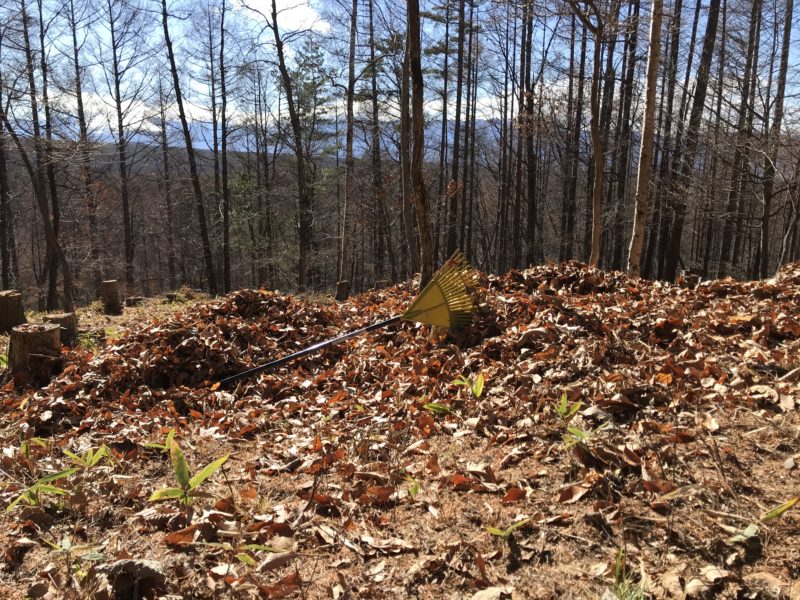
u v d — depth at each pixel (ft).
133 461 13.19
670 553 7.86
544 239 99.19
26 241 126.00
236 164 111.55
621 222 70.95
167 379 19.43
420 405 14.87
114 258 91.09
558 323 17.92
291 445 13.43
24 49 45.80
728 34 59.11
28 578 8.59
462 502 9.75
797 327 14.75
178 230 115.03
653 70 31.04
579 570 7.77
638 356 14.89
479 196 120.26
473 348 18.38
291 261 88.84
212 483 11.53
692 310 18.42
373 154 78.89
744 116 51.85
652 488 9.14
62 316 28.12
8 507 10.23
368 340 21.62
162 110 80.07
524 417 12.46
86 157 44.60
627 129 71.56
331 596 7.81
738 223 59.00
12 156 79.05
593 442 10.52
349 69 57.98
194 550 9.04
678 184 56.65
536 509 9.18
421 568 8.14
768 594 6.87
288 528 9.43
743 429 10.48
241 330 22.07
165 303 50.31
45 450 14.20
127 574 8.07
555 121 63.05
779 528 7.91
